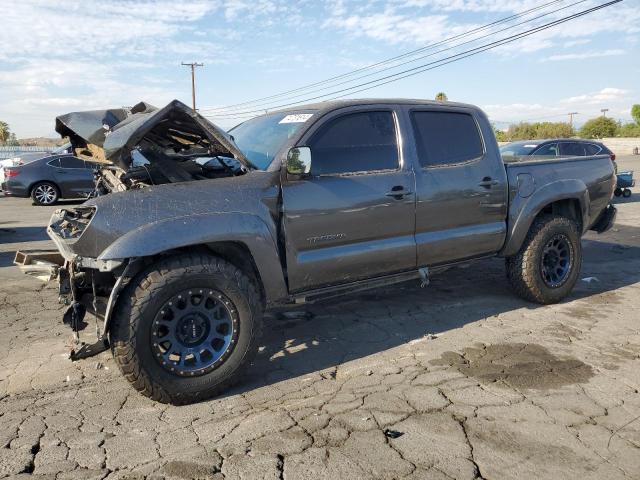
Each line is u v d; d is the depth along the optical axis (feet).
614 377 12.90
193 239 11.64
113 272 11.84
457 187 15.93
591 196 19.90
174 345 11.78
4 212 47.78
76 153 16.21
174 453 9.89
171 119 12.88
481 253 17.08
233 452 9.91
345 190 13.92
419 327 16.53
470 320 17.08
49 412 11.53
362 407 11.54
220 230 11.97
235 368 12.14
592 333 15.83
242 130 16.38
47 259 13.38
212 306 12.15
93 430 10.77
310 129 13.78
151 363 11.32
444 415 11.15
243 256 12.89
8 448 10.09
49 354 14.76
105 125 13.99
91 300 12.06
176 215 11.80
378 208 14.46
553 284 18.34
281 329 16.57
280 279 13.08
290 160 12.73
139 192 11.87
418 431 10.54
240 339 12.19
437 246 15.78
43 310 18.75
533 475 9.14
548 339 15.38
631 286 21.06
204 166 14.64
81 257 11.50
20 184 52.08
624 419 10.96
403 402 11.75
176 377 11.59
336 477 9.11
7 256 28.30
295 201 13.21
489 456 9.69
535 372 13.20
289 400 11.98
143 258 11.98
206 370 11.85
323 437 10.37
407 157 15.16
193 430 10.73
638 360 13.89
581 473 9.19
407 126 15.39
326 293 14.40
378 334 15.99
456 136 16.46
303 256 13.50
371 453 9.80
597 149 45.34
